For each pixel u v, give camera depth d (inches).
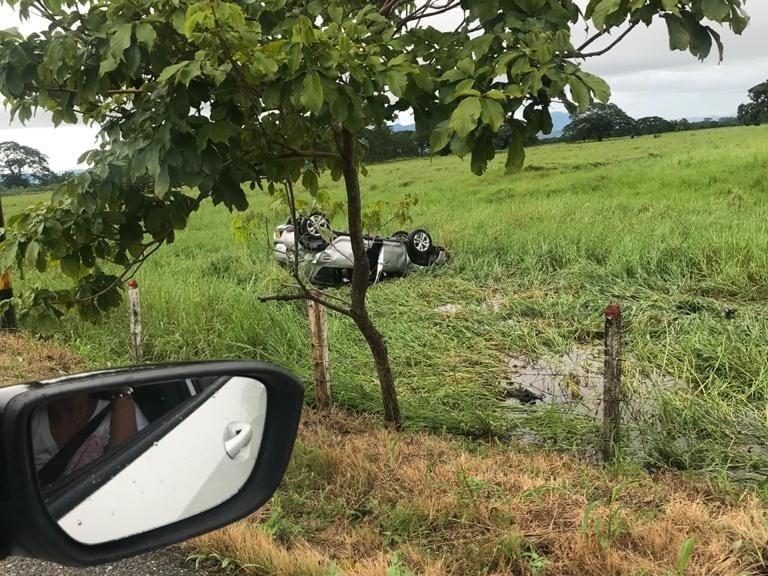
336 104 108.3
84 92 124.0
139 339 268.1
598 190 872.3
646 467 178.7
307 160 176.7
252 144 145.4
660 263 374.9
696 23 96.7
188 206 151.1
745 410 204.4
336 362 258.1
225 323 295.1
